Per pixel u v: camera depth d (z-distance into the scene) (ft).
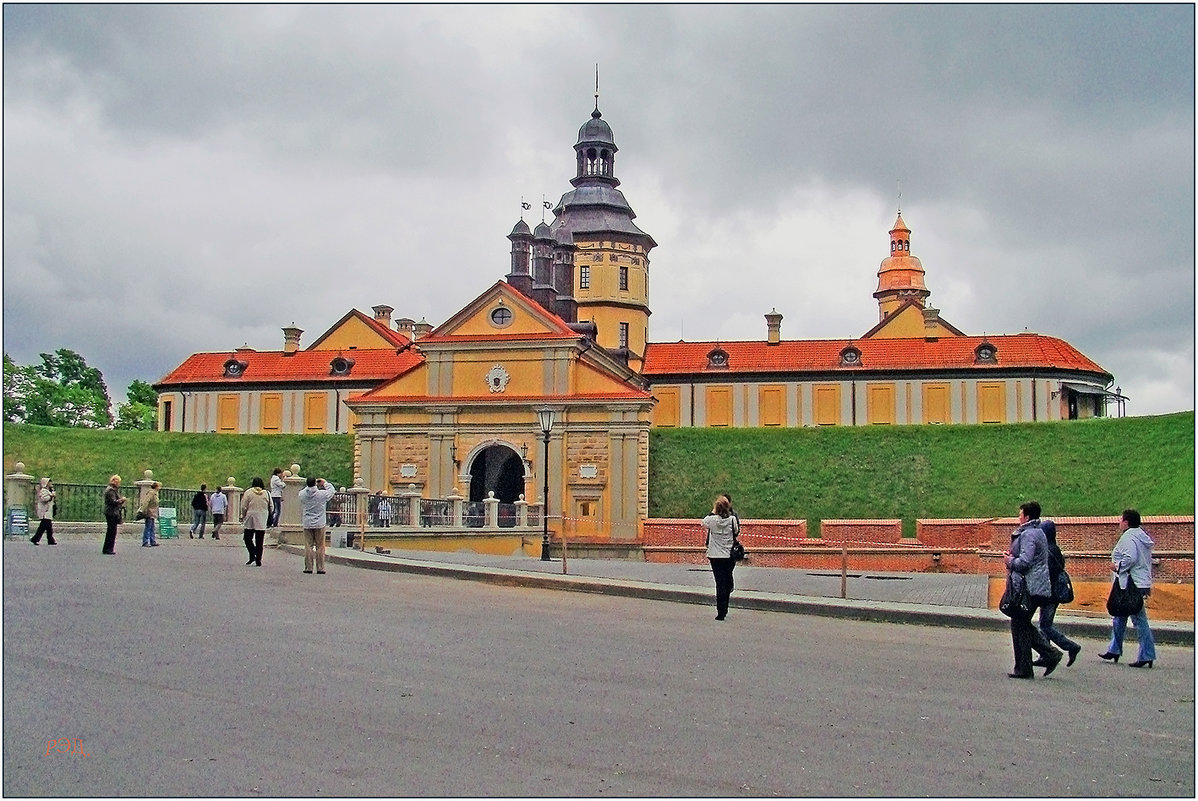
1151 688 52.75
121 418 374.02
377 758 36.73
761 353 276.00
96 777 34.17
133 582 76.74
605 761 37.17
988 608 77.87
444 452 206.39
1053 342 269.44
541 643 59.00
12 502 125.18
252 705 42.78
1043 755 39.63
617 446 201.67
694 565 141.08
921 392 263.70
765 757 38.14
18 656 49.32
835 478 204.64
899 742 40.65
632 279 284.00
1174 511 176.55
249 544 96.02
